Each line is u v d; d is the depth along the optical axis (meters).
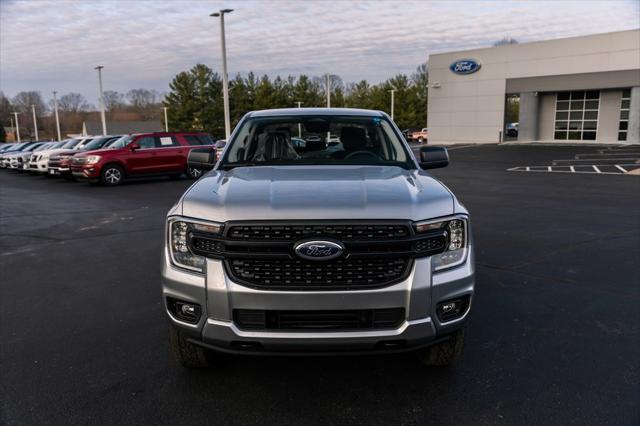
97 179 16.75
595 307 4.54
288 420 2.86
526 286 5.14
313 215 2.68
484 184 15.09
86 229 8.79
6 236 8.23
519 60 36.81
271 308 2.68
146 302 4.87
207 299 2.75
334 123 4.31
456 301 2.91
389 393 3.13
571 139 36.25
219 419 2.88
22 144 31.70
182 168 18.34
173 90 59.78
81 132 114.62
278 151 4.22
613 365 3.44
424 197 2.93
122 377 3.37
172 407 3.00
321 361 3.57
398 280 2.71
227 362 3.57
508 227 8.21
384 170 3.64
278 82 66.88
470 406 2.98
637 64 31.75
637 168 19.17
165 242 3.00
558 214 9.49
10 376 3.39
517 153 28.36
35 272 6.01
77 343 3.92
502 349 3.71
